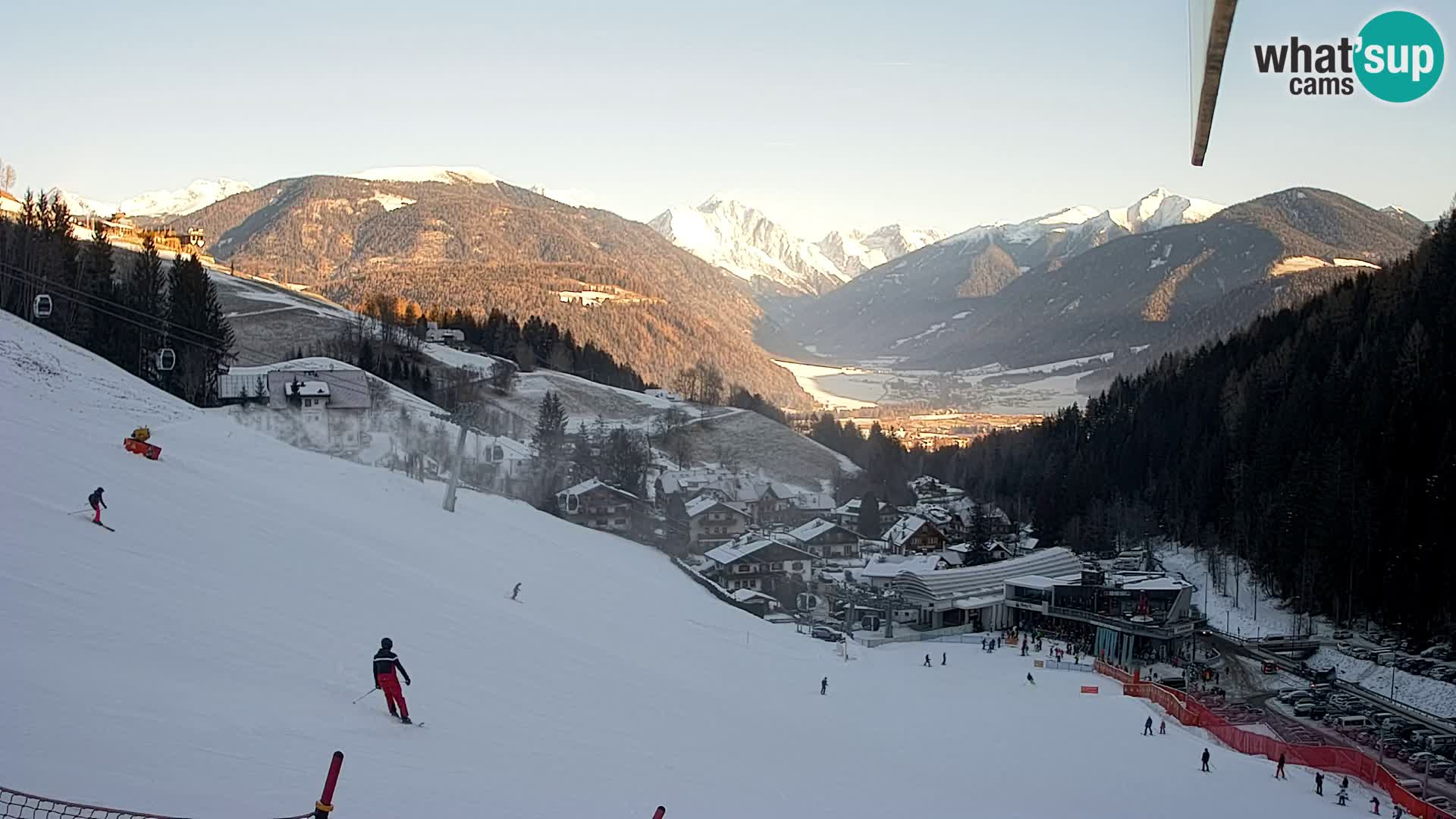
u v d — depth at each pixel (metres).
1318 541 96.81
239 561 37.19
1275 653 89.00
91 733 17.89
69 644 22.75
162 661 23.81
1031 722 59.72
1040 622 103.38
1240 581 111.06
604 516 127.94
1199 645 92.81
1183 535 131.00
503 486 127.81
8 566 27.14
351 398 136.12
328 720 23.23
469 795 20.64
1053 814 38.06
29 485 37.38
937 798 36.28
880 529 159.38
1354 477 96.44
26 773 15.45
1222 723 63.28
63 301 110.44
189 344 124.50
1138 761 51.62
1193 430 143.62
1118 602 94.06
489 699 30.47
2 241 108.62
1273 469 113.19
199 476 51.75
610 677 40.72
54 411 56.06
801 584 120.12
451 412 161.38
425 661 32.56
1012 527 158.75
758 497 159.25
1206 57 4.88
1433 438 96.75
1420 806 45.97
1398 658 80.94
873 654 85.38
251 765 18.55
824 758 38.62
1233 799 46.00
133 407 67.75
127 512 38.44
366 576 42.56
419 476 95.75
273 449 74.81
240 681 24.19
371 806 18.16
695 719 38.31
